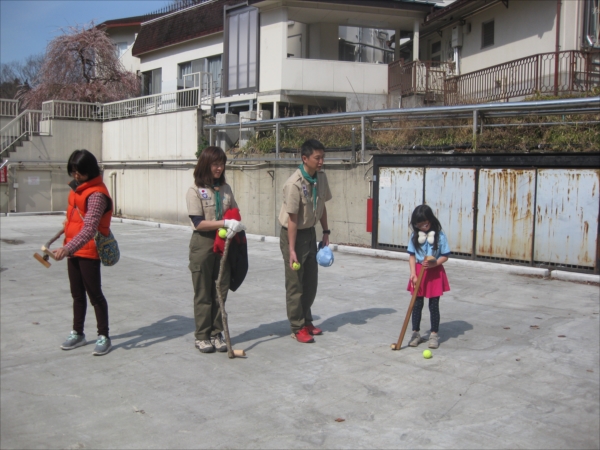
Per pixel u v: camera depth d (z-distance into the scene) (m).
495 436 3.79
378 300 7.48
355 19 19.30
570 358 5.23
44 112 20.78
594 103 9.07
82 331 5.68
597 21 14.04
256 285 8.51
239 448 3.64
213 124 15.79
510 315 6.71
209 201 5.19
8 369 5.09
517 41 15.89
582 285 8.30
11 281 8.96
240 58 19.67
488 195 9.67
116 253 5.43
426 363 5.10
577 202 8.70
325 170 12.27
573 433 3.84
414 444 3.68
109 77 26.25
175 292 8.15
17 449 3.68
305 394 4.45
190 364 5.12
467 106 10.28
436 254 5.38
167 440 3.76
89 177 5.16
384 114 11.28
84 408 4.27
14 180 19.91
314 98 18.88
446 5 18.94
